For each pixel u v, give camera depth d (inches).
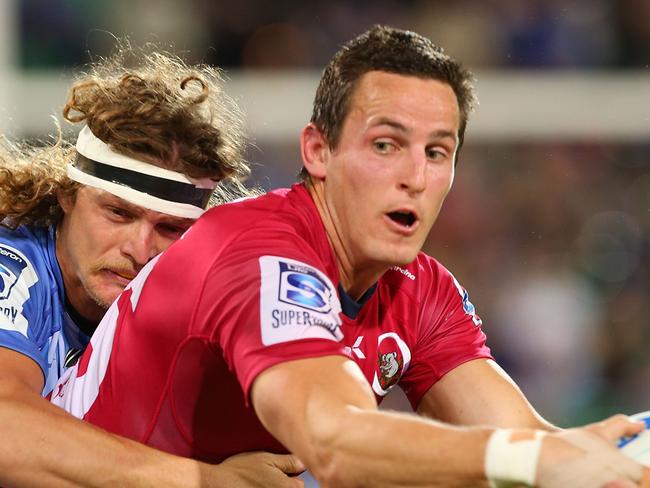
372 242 303.9
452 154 308.5
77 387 355.9
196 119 383.2
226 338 276.1
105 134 373.7
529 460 215.6
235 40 957.8
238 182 450.0
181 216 378.9
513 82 842.8
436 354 370.3
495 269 872.9
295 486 328.5
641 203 868.0
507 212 876.0
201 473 320.2
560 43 946.1
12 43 860.0
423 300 362.6
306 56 958.4
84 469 319.6
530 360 851.4
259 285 272.1
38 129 845.2
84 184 380.8
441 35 952.9
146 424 328.8
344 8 962.7
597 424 229.5
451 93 305.7
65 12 937.5
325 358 256.8
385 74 301.9
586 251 871.1
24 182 398.9
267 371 256.8
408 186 296.8
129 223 379.6
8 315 366.0
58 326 398.6
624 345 848.3
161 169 373.1
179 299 299.7
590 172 865.5
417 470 226.4
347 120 306.0
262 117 842.8
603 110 840.3
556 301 859.4
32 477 323.9
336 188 311.9
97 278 383.9
